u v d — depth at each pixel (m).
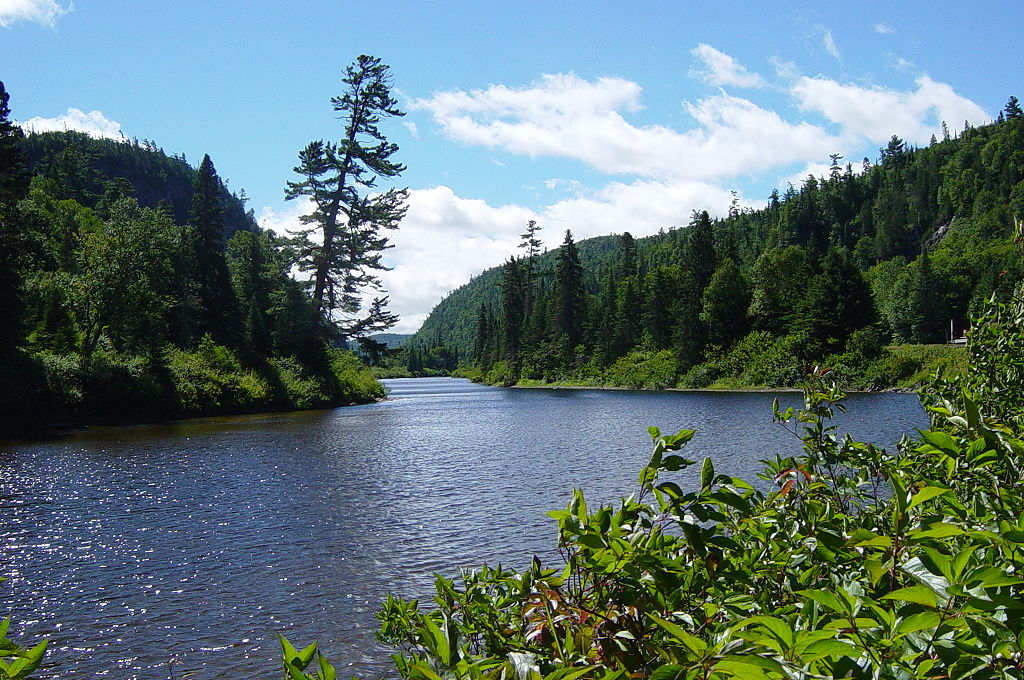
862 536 1.72
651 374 74.88
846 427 24.05
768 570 2.47
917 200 155.50
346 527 13.03
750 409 39.25
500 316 120.81
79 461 21.75
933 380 4.89
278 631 8.28
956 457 2.34
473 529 12.65
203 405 41.91
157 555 11.36
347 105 53.12
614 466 19.36
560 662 1.86
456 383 119.56
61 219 64.94
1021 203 110.62
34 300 38.53
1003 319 4.67
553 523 12.85
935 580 1.37
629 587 1.95
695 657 1.30
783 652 1.26
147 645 7.93
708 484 2.20
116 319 40.53
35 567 10.80
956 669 1.25
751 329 74.38
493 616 2.61
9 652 1.82
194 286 62.34
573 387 84.31
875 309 63.28
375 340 56.12
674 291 86.50
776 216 178.38
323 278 54.16
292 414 43.41
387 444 26.00
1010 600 1.22
